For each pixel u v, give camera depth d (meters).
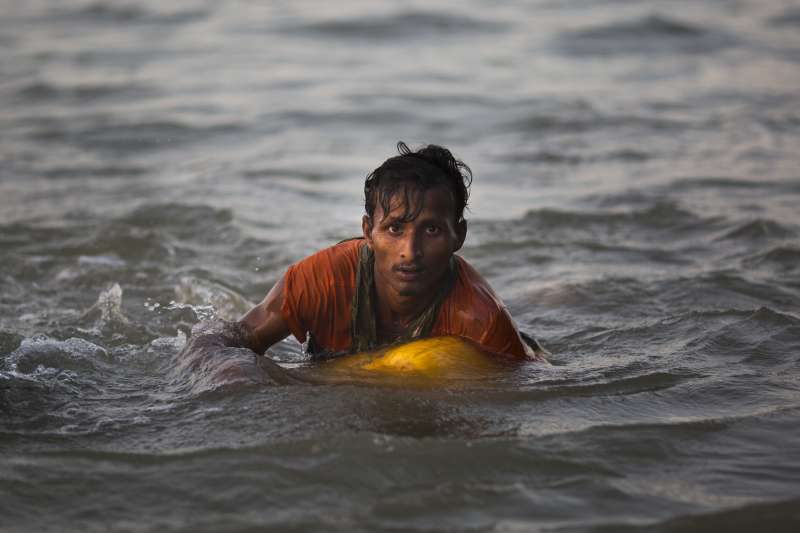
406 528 7.02
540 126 28.11
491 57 38.09
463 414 9.03
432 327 10.51
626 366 10.80
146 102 31.39
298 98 31.61
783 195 20.44
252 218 19.12
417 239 9.62
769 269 15.43
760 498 7.47
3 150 25.48
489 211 19.73
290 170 23.44
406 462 7.98
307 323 10.75
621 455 8.23
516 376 10.02
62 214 19.09
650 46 40.03
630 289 14.50
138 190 21.33
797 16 45.84
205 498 7.53
